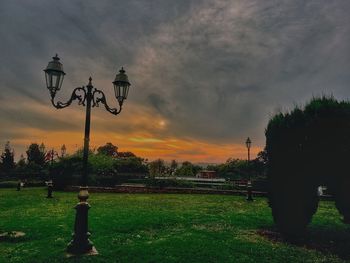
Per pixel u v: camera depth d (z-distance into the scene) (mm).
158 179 33094
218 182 35219
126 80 8727
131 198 23156
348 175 9266
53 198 23484
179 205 18578
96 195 26016
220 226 11844
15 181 42344
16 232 10773
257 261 7668
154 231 11078
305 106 10234
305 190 9750
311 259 7855
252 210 16391
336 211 16312
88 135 8367
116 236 10133
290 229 10008
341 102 9789
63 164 32562
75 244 8109
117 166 48656
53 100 7852
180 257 7848
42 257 7855
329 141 9445
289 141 10031
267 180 10805
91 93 8492
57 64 7910
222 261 7613
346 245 9141
